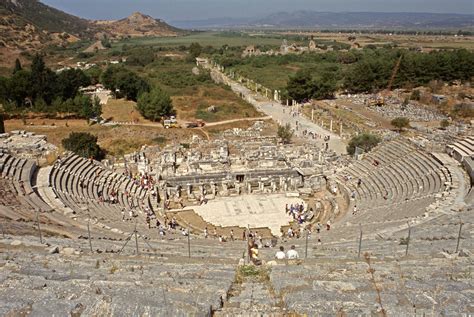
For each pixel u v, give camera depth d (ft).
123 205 147.23
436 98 351.87
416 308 44.60
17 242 74.95
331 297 47.80
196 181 172.14
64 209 118.32
